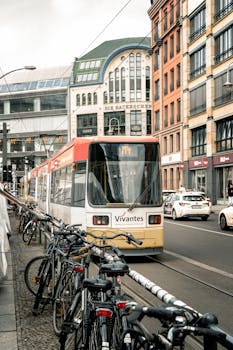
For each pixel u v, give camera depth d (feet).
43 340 18.58
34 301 24.63
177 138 171.42
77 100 299.79
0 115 318.65
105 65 291.58
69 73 311.06
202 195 95.71
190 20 159.12
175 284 30.96
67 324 16.37
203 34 146.92
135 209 40.96
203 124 147.02
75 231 21.94
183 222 89.56
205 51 146.82
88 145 42.47
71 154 47.62
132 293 27.84
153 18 197.06
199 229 73.51
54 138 304.71
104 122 292.81
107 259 16.76
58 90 304.50
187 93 159.84
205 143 147.74
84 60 305.94
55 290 21.67
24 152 311.27
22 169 310.24
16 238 57.52
